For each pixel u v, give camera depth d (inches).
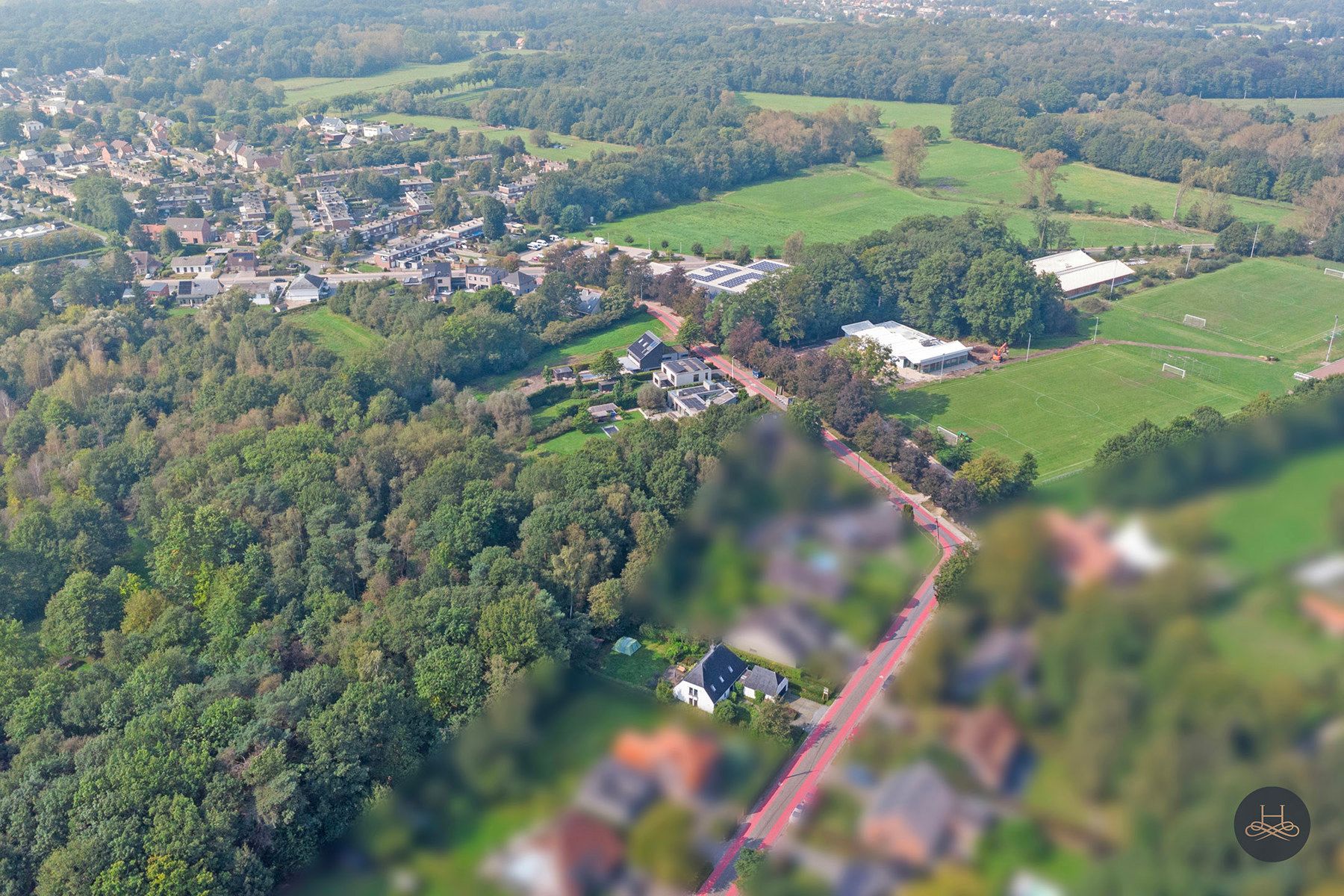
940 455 6264.8
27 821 3348.9
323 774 3408.0
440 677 3784.5
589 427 6870.1
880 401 7160.4
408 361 7332.7
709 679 3646.7
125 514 5944.9
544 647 3905.0
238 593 4594.0
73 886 3065.9
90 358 7519.7
